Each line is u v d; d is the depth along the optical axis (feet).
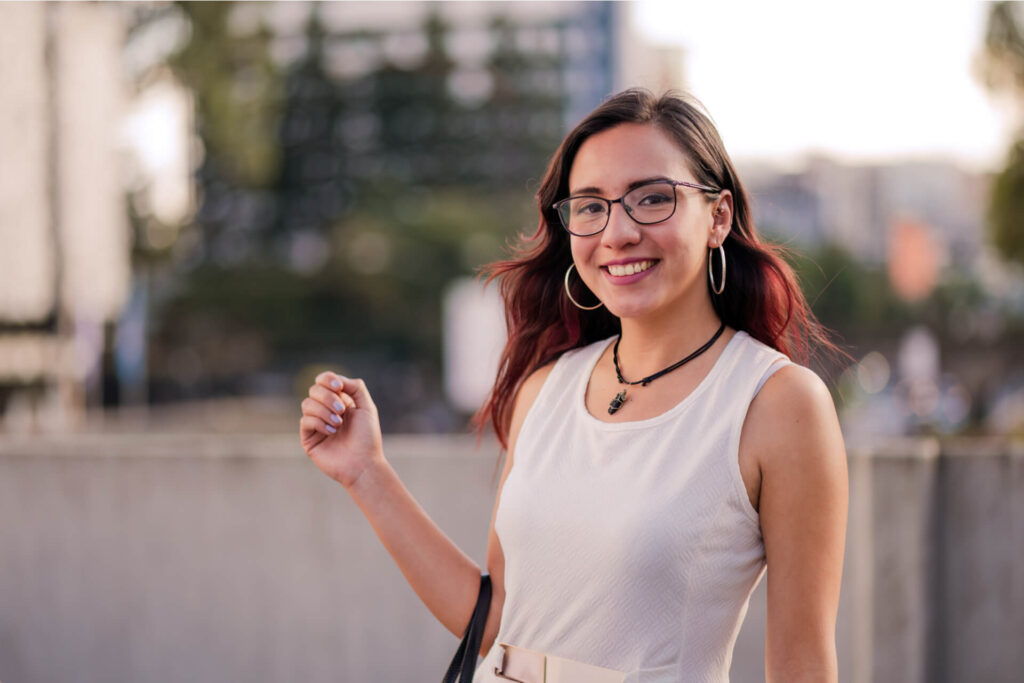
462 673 4.77
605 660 4.08
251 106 110.32
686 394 4.31
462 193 133.69
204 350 122.72
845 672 8.60
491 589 4.94
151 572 9.56
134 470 9.61
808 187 196.13
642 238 4.28
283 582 9.36
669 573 3.98
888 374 107.76
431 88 134.41
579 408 4.59
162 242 102.58
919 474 8.40
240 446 9.59
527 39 131.44
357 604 9.24
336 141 136.26
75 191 22.25
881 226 208.13
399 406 98.37
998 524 8.51
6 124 20.07
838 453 3.99
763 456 3.99
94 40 23.48
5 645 9.71
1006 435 43.73
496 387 5.55
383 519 5.02
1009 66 43.50
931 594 8.46
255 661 9.36
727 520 3.99
